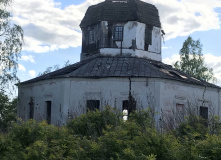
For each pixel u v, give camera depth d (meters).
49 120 25.73
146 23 28.11
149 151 7.31
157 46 28.84
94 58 27.31
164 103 23.78
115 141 7.95
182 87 25.31
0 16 28.91
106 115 10.82
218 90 28.20
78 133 10.43
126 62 25.94
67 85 24.61
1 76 28.52
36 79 27.69
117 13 27.98
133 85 23.94
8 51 28.83
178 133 9.82
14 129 9.80
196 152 6.80
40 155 7.99
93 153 7.96
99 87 24.34
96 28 28.41
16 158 8.57
